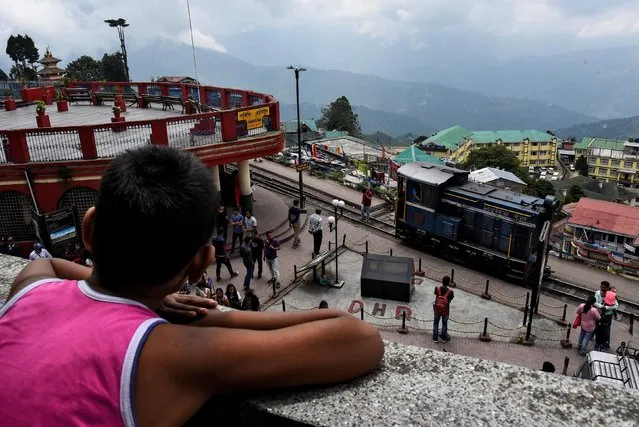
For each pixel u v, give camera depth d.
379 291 18.58
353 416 1.49
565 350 15.71
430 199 22.39
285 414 1.50
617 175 120.69
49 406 1.15
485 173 44.47
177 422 1.26
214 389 1.32
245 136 21.95
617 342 16.50
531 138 131.62
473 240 21.70
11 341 1.29
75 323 1.29
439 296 15.52
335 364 1.48
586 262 24.83
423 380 1.65
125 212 1.27
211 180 1.45
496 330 16.86
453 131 125.62
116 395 1.18
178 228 1.30
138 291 1.38
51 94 35.66
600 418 1.48
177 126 22.12
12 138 17.56
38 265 1.80
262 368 1.34
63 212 17.03
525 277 19.91
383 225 26.28
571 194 72.75
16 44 69.19
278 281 19.70
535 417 1.49
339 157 45.00
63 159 18.22
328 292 19.09
